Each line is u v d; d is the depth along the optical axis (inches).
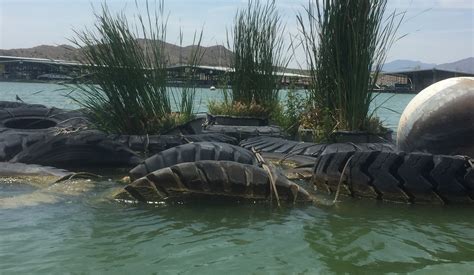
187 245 162.7
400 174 219.0
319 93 370.9
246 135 376.8
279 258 152.0
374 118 358.0
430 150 240.7
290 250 159.2
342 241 168.4
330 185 239.0
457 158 214.1
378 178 223.0
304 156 301.0
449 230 181.8
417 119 246.8
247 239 169.5
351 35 348.8
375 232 178.5
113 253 154.7
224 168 217.9
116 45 359.9
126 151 293.1
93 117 356.2
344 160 234.2
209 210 206.2
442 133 237.6
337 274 140.9
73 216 194.9
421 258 153.9
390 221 193.0
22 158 283.6
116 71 356.2
